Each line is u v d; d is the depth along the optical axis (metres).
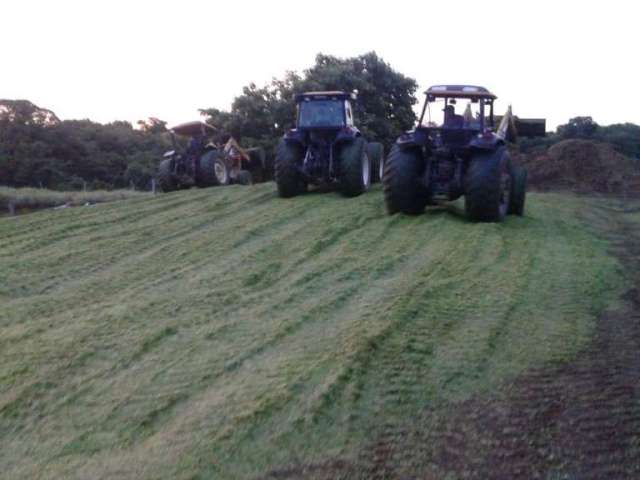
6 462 4.36
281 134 26.95
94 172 35.25
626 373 5.21
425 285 7.24
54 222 11.87
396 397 4.88
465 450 4.23
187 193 15.27
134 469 4.12
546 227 11.06
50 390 5.23
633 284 7.60
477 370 5.29
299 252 9.15
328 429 4.48
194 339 6.04
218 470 4.08
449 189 11.46
